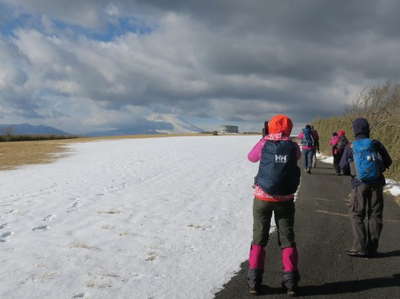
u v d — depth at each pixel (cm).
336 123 2253
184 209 838
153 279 450
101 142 4112
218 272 477
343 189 1130
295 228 697
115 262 503
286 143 427
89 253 536
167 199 947
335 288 433
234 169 1614
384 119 1466
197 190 1090
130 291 415
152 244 583
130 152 2512
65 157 2192
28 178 1320
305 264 509
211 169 1598
